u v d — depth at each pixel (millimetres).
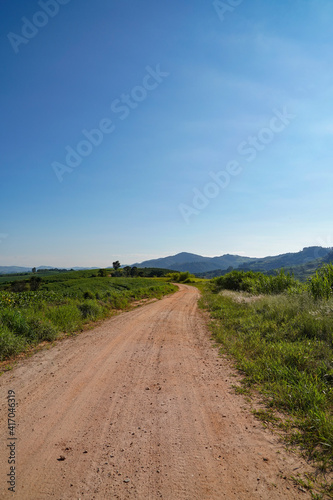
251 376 4906
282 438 3023
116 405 3980
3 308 10039
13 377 5215
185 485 2344
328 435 2916
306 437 3006
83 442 3059
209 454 2785
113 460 2721
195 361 6098
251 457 2713
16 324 7953
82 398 4234
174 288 48500
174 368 5648
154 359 6293
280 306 9445
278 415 3559
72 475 2514
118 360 6227
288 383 4305
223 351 6777
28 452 2889
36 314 10117
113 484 2381
